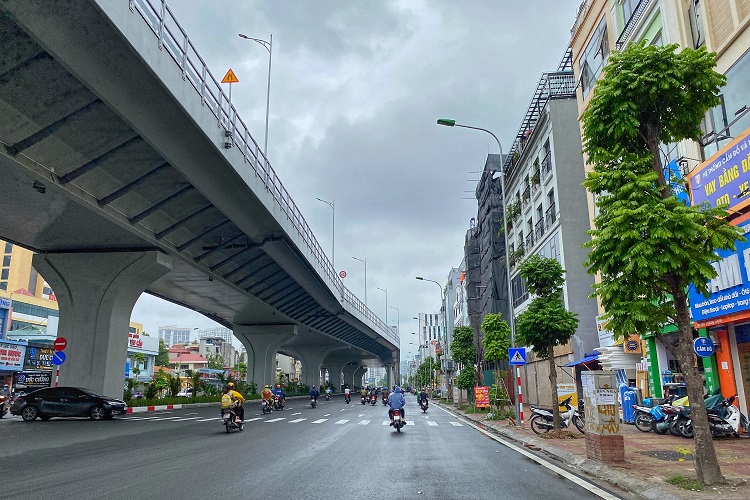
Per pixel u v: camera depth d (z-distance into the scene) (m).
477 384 35.62
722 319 13.92
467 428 20.16
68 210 22.02
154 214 23.52
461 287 76.94
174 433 16.98
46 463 10.54
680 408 14.39
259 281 37.34
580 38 24.14
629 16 19.44
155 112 16.03
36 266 27.12
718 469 7.73
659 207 8.08
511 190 41.53
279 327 56.50
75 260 26.86
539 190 32.81
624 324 8.66
